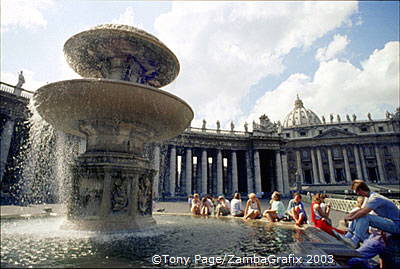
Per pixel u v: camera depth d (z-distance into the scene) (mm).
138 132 7371
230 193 52312
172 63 8414
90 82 5832
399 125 80562
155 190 37562
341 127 87625
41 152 25703
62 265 3584
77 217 6418
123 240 5414
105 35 7082
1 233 5977
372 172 80375
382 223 4703
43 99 6422
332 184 76625
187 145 46156
